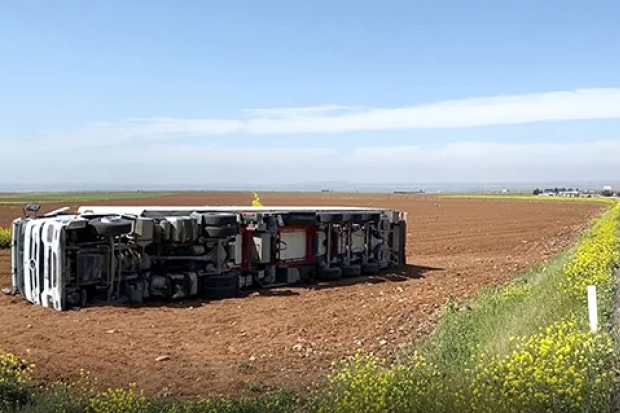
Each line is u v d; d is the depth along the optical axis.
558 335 8.09
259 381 9.23
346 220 19.59
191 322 13.20
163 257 15.79
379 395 6.84
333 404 7.24
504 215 59.16
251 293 16.67
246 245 17.22
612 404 7.07
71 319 13.30
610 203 93.56
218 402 8.02
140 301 15.13
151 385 9.05
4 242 26.81
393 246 22.17
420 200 108.19
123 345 11.27
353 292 17.00
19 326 12.65
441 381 7.59
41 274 14.75
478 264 23.73
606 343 8.13
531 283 16.19
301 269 18.53
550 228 43.41
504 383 6.73
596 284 12.29
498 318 11.65
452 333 11.20
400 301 15.36
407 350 10.72
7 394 7.97
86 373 9.49
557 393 6.57
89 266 14.40
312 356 10.62
